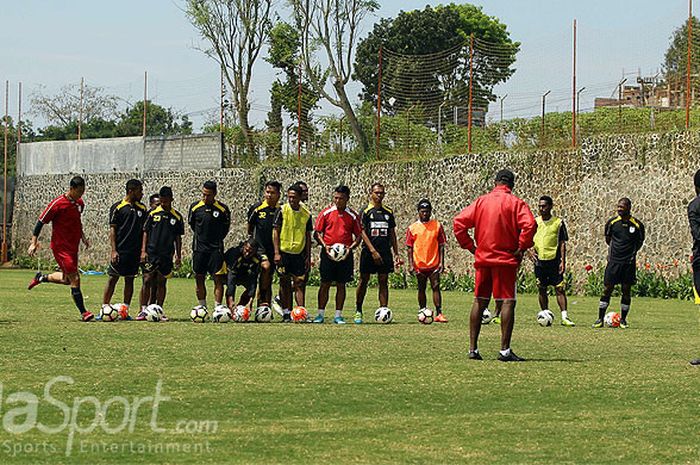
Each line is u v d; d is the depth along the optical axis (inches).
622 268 1459.2
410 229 1530.5
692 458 633.6
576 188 2518.5
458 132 2834.6
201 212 1473.9
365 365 971.3
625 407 780.0
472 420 728.3
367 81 4566.9
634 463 620.7
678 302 2129.7
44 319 1465.3
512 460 621.6
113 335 1222.3
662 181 2342.5
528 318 1640.0
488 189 2711.6
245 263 1476.4
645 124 2429.9
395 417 735.1
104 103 5930.1
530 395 820.6
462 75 2834.6
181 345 1120.2
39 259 3966.5
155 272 1488.7
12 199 4146.2
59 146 3971.5
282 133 3339.1
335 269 1454.2
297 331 1301.7
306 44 3383.4
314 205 3166.8
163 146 3619.6
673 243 2316.7
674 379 903.7
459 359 1024.2
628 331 1396.4
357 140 3154.5
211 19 3818.9
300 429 694.5
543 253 1498.5
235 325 1389.0
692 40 2390.5
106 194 3786.9
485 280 1021.2
